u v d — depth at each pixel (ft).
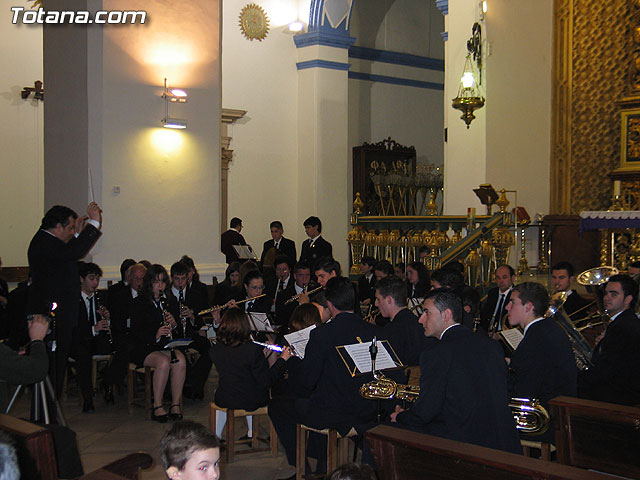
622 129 34.86
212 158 28.58
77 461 12.39
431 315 11.76
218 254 28.84
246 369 16.37
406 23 55.57
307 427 14.48
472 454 8.83
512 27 36.63
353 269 30.81
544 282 31.68
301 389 16.05
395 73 54.80
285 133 48.26
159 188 27.09
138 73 26.53
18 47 43.32
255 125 47.06
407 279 23.67
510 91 36.47
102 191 25.62
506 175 36.19
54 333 14.19
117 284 23.58
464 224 29.45
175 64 27.45
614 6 36.52
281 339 21.16
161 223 27.14
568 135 38.27
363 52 52.70
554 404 11.16
